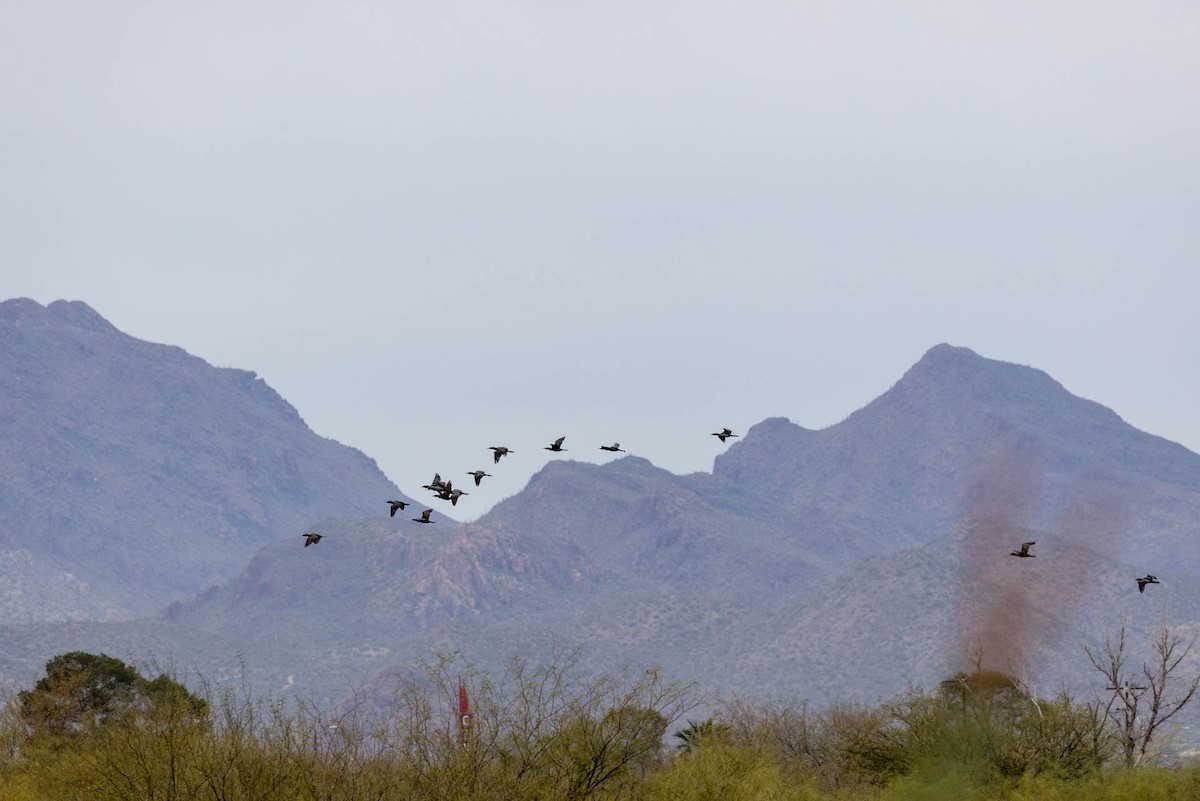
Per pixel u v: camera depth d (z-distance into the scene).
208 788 32.56
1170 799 38.75
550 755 34.09
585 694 34.97
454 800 32.22
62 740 42.66
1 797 41.31
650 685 35.31
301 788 32.38
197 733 33.31
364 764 32.66
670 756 41.66
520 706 34.47
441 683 34.41
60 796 37.50
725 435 41.56
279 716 33.59
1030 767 43.03
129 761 33.75
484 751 33.28
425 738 33.12
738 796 39.06
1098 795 40.06
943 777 43.53
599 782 34.59
